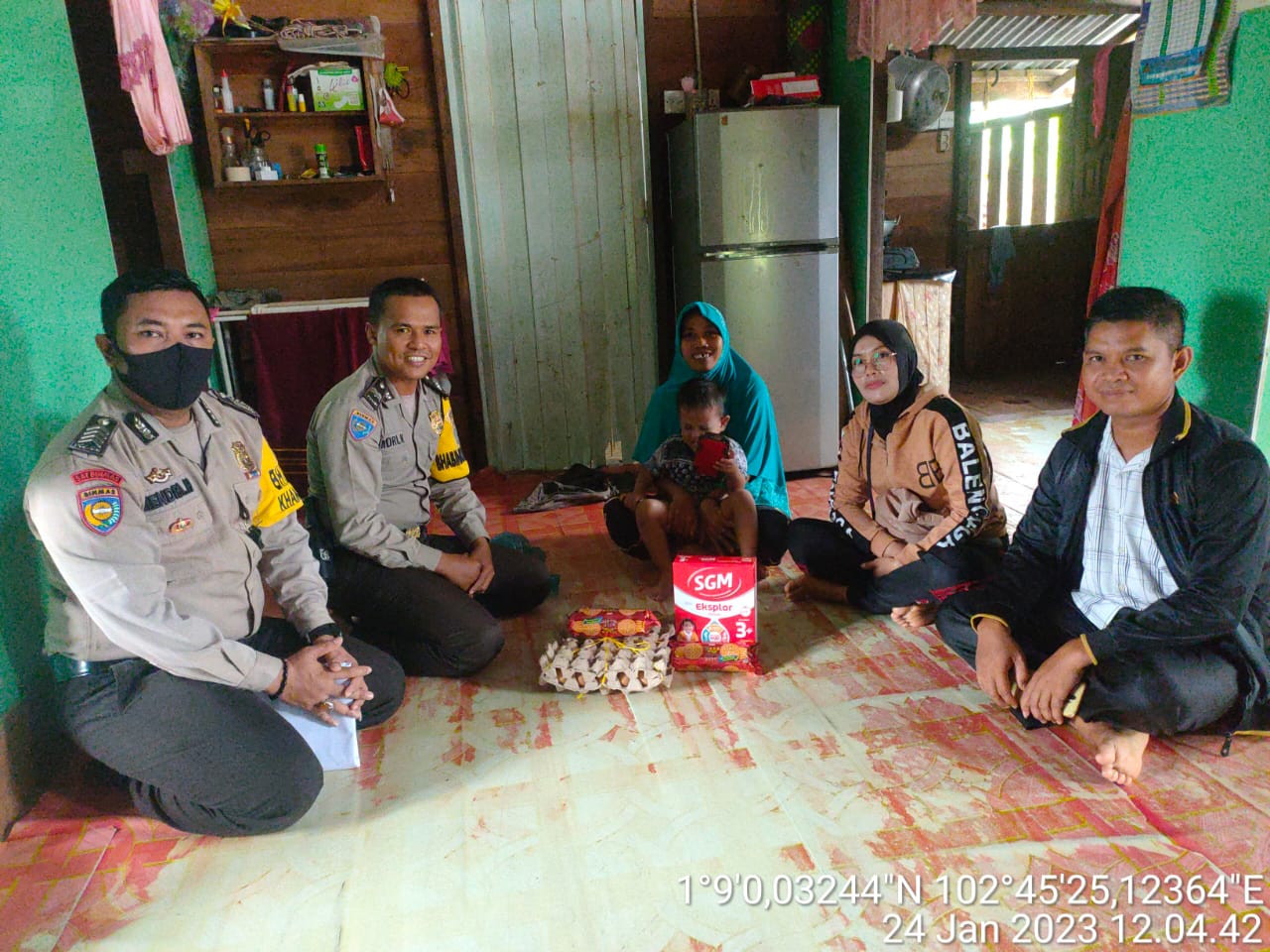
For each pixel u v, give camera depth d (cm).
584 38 402
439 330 210
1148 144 219
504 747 183
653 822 155
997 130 741
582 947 128
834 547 246
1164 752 169
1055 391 579
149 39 274
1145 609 156
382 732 191
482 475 435
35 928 136
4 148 179
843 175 424
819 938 128
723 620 207
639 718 192
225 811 152
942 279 471
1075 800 156
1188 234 210
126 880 146
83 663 152
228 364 379
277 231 400
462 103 400
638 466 306
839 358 403
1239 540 149
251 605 171
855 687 201
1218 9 194
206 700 151
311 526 218
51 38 208
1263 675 159
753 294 389
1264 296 191
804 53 430
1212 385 208
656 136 427
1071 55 608
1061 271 680
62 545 138
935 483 227
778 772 169
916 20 337
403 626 210
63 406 199
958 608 189
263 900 140
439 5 387
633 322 438
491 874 144
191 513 156
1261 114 188
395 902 139
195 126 374
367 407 206
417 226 411
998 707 189
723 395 271
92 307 221
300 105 370
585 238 424
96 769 176
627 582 277
